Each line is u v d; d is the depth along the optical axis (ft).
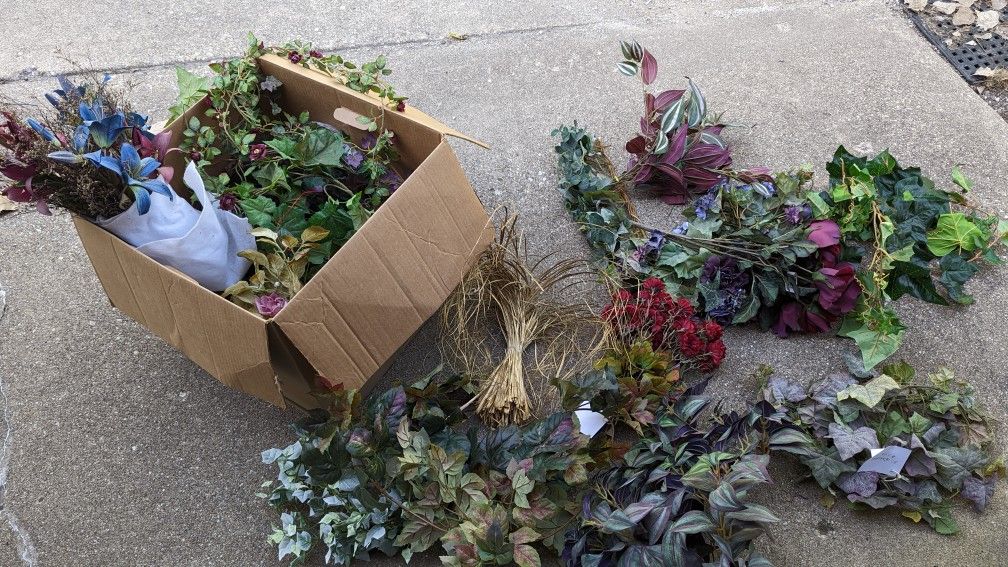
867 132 7.60
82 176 4.62
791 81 8.12
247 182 6.07
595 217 6.62
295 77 6.24
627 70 6.84
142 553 5.33
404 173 6.36
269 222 5.56
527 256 6.76
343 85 6.09
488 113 7.97
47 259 6.89
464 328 6.07
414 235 5.18
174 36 8.79
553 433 5.05
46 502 5.57
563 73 8.34
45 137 4.68
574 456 4.93
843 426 5.31
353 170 6.04
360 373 5.02
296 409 5.94
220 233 5.16
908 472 5.17
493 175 7.41
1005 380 5.87
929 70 8.16
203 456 5.74
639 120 7.84
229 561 5.28
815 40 8.55
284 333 4.57
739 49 8.50
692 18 8.90
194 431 5.87
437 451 4.91
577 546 4.82
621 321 6.02
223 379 4.96
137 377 6.16
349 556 5.05
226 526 5.42
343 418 4.93
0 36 8.75
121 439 5.85
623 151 7.57
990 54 8.36
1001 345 6.06
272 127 6.42
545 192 7.26
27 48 8.62
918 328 6.19
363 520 5.00
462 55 8.57
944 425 5.43
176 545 5.36
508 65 8.45
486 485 4.94
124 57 8.55
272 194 5.96
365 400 5.75
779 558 5.10
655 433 5.51
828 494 5.30
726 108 7.89
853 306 5.96
